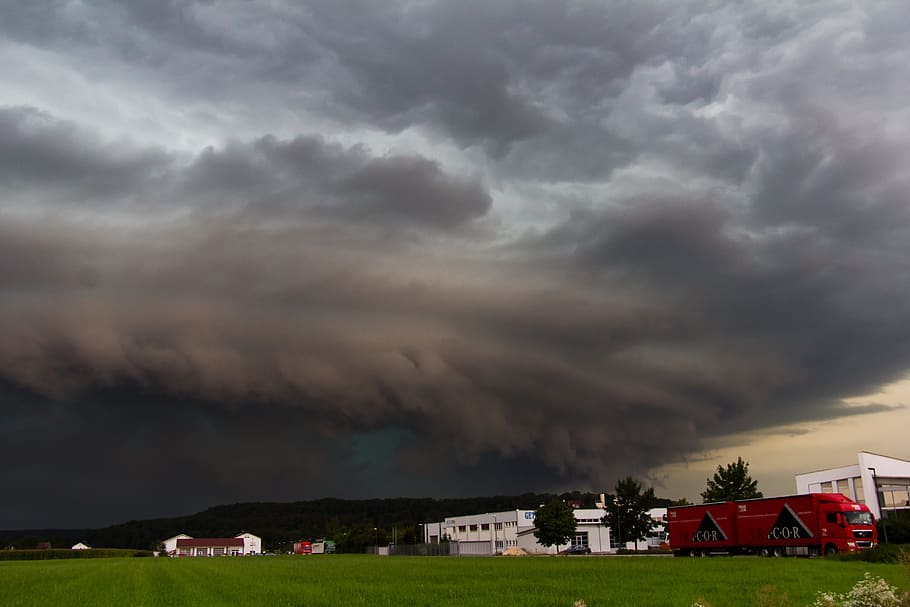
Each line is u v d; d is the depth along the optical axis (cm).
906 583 3359
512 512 16775
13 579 5941
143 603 3541
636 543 14200
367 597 3662
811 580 3991
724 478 12794
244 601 3512
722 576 4525
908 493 10625
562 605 3092
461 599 3459
